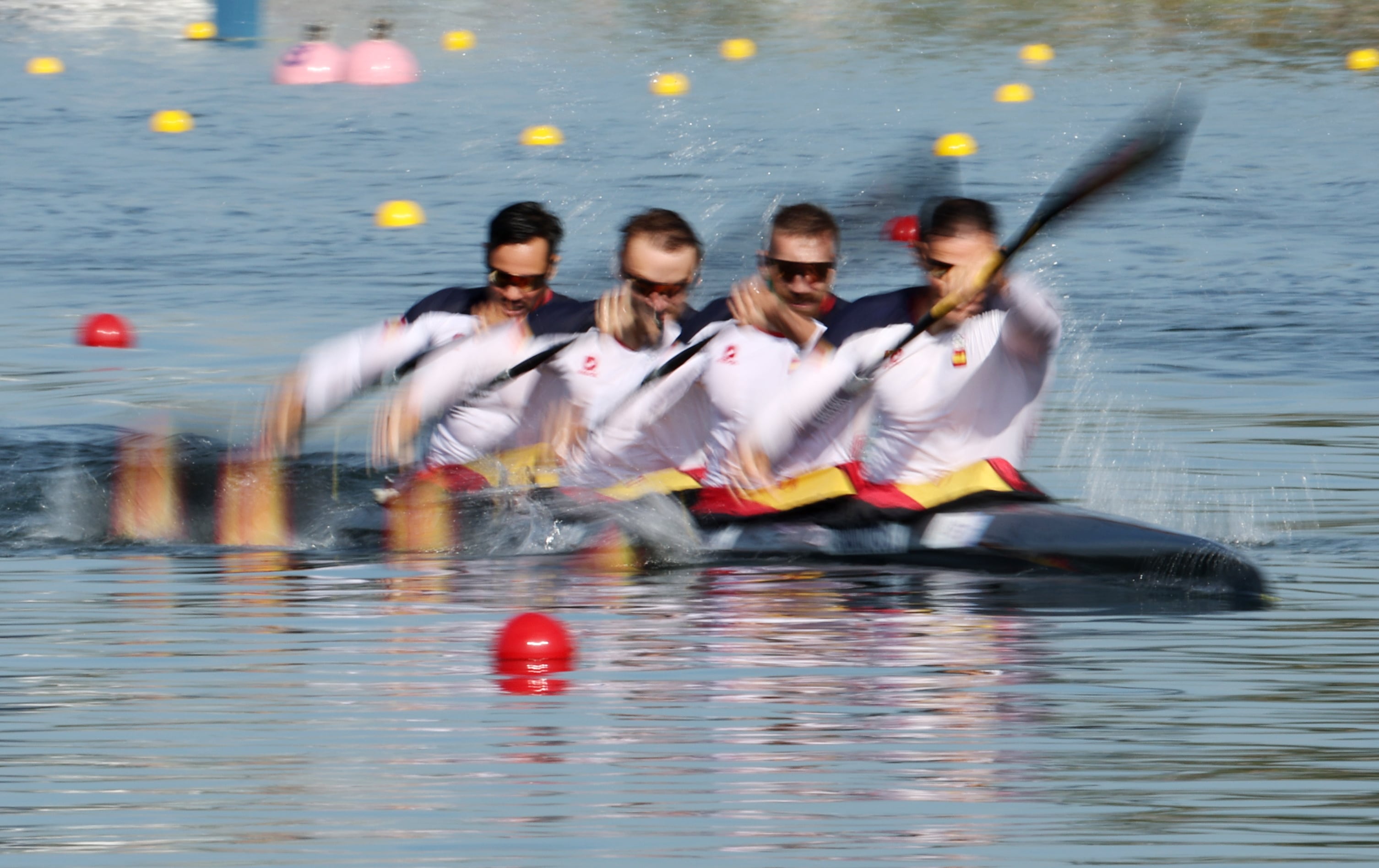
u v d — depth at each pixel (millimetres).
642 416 28375
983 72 97312
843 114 83250
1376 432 33281
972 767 16750
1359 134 74875
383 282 50375
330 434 34312
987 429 27266
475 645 21391
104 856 14664
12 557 26719
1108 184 25609
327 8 134625
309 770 16703
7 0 140375
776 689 19453
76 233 58719
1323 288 47750
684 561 26562
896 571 25734
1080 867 14367
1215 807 15664
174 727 18031
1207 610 23016
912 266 51281
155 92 95125
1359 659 20438
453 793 16109
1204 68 97500
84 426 34562
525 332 29453
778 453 26953
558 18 127250
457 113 86062
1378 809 15570
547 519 27609
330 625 22406
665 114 84688
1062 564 25109
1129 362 40125
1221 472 30641
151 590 24469
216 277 51188
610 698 19094
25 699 19016
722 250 51406
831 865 14414
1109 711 18547
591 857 14586
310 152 75938
